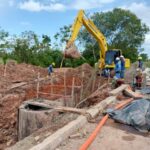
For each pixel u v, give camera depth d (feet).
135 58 196.65
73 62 166.30
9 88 65.87
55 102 41.68
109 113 32.30
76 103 51.42
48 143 22.71
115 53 74.64
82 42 187.01
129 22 201.57
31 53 180.75
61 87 66.08
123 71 56.54
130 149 23.44
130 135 26.76
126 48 197.57
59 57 175.83
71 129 26.58
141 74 58.29
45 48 186.80
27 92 61.93
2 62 127.24
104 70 73.77
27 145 24.85
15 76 89.10
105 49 74.43
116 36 203.62
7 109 51.21
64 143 24.45
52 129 28.09
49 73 96.89
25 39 182.29
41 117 35.65
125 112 31.12
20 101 53.88
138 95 46.14
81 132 27.09
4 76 85.10
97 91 52.06
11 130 43.62
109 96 43.83
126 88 49.98
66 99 49.06
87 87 55.83
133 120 28.96
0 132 43.55
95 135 26.02
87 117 31.19
